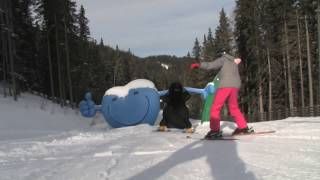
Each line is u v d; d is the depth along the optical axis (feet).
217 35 179.52
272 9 159.94
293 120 50.75
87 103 62.44
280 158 20.40
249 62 166.50
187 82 243.81
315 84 169.58
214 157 21.04
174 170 18.19
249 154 21.67
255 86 164.96
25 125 107.45
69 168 20.33
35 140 38.88
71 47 181.88
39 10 169.68
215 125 30.42
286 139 27.94
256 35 156.25
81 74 192.34
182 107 42.98
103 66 295.48
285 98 164.35
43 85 181.98
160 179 16.60
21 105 130.82
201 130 42.01
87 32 230.48
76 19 187.62
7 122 106.42
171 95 43.16
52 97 166.50
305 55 165.58
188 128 40.68
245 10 160.66
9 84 148.25
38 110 126.82
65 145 32.07
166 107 43.19
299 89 172.55
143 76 442.91
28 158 25.32
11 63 138.31
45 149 29.84
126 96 61.46
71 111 152.87
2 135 62.80
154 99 61.21
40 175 18.98
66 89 190.29
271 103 152.46
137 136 36.04
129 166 19.74
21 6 163.32
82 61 195.21
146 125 51.21
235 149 23.59
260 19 156.35
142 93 61.16
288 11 158.92
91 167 20.15
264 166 18.40
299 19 161.27
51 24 170.50
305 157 20.54
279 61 166.50
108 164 20.68
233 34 170.50
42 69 180.45
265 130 34.78
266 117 131.85
